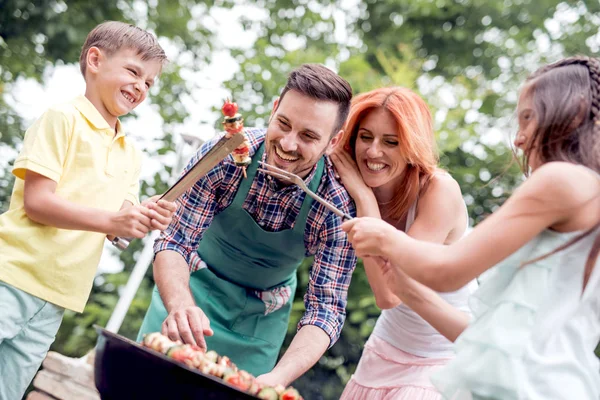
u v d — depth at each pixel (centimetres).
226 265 236
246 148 176
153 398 137
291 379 197
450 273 143
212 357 157
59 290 206
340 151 223
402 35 704
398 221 230
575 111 147
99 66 215
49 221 196
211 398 134
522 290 145
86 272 212
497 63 704
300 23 690
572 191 138
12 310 198
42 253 202
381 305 216
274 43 682
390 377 225
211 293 237
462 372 146
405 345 224
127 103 218
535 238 147
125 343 139
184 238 220
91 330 494
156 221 188
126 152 223
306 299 226
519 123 156
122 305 311
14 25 530
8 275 198
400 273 173
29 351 206
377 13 725
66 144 204
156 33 606
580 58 153
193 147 335
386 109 211
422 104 218
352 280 448
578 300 144
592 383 145
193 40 623
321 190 222
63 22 529
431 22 728
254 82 559
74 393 251
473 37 722
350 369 464
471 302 154
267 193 221
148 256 323
